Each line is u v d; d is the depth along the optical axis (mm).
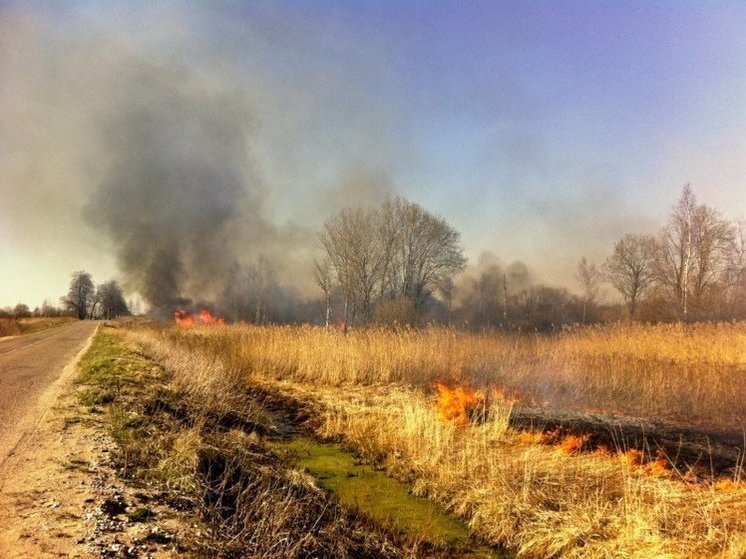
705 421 12203
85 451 6961
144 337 29422
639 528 5727
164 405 10312
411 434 9648
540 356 19188
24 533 4531
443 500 7637
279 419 12609
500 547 6445
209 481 6531
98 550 4324
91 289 106688
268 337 21516
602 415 12820
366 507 7285
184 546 4680
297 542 5438
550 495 6957
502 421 10570
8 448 7035
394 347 18453
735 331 20109
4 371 14812
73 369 15125
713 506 5930
